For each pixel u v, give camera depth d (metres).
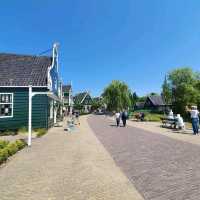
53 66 24.88
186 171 7.96
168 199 5.71
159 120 35.12
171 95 72.94
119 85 76.94
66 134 18.08
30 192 6.18
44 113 21.33
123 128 23.25
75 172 7.87
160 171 7.98
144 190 6.30
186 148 12.01
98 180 7.10
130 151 11.27
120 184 6.76
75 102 95.62
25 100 20.97
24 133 19.14
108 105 78.25
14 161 9.33
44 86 21.22
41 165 8.71
